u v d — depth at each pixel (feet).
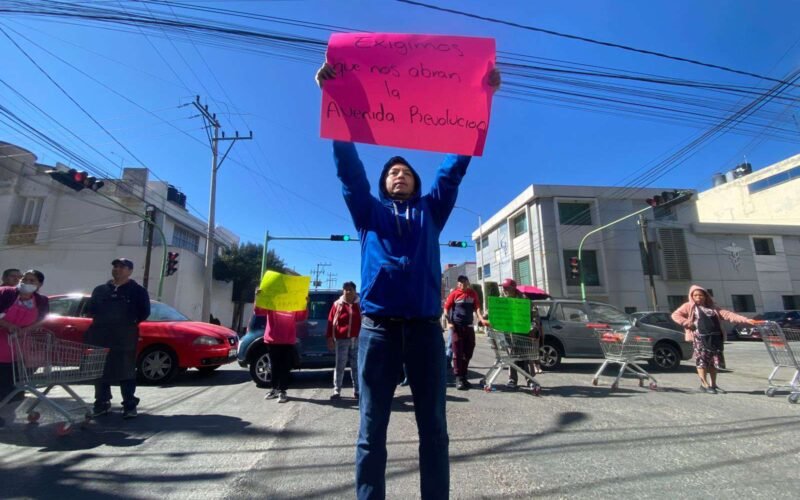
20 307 15.93
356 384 21.33
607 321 33.04
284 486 10.53
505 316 22.43
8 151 85.76
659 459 12.25
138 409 18.93
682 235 94.27
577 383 25.48
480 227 119.34
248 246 114.73
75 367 15.61
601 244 91.04
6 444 13.88
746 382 26.08
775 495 9.90
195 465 11.98
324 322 26.18
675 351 32.42
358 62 7.69
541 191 92.12
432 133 7.50
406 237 6.97
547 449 13.17
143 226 85.97
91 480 10.93
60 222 85.10
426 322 6.79
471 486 10.42
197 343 26.37
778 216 107.65
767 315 77.41
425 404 6.64
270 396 21.03
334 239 77.92
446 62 7.77
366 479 6.35
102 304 17.11
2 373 15.78
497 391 22.67
